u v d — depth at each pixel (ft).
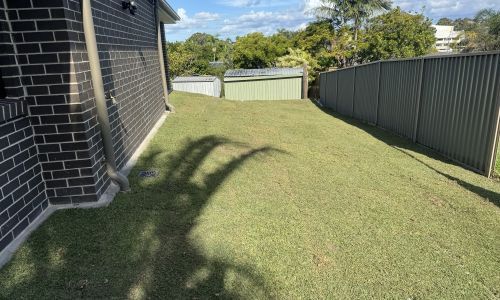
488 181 15.94
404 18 87.61
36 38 10.09
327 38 90.22
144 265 8.81
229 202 12.62
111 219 10.87
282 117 33.94
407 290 8.25
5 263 8.60
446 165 18.58
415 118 24.09
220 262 9.07
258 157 18.38
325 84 53.62
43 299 7.57
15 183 9.68
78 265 8.68
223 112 33.58
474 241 10.48
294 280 8.50
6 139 9.35
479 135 17.11
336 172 16.60
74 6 10.62
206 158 17.51
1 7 9.62
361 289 8.25
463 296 8.10
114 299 7.68
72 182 11.46
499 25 122.62
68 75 10.52
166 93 30.30
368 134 27.43
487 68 16.48
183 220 11.13
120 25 17.20
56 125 10.84
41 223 10.44
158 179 14.33
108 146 12.44
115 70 15.76
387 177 16.14
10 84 10.06
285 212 12.05
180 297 7.80
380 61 30.73
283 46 108.06
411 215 12.13
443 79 20.52
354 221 11.56
